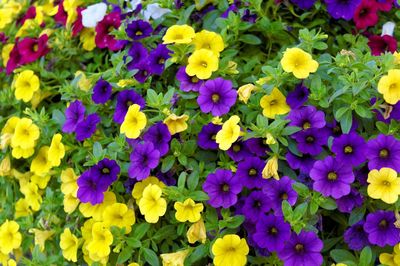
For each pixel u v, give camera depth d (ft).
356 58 1.80
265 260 1.73
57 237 1.98
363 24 2.01
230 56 1.95
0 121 2.21
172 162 1.78
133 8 2.16
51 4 2.48
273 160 1.69
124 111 1.88
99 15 2.12
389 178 1.59
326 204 1.66
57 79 2.19
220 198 1.70
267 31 2.01
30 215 2.05
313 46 1.83
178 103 1.87
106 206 1.85
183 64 1.93
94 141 1.96
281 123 1.68
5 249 2.01
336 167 1.64
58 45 2.23
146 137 1.78
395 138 1.66
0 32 2.51
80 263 1.94
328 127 1.75
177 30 1.90
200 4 2.05
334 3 2.01
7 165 2.13
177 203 1.70
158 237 1.79
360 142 1.63
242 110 1.83
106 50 2.24
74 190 1.90
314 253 1.63
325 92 1.73
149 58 1.92
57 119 2.05
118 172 1.80
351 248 1.68
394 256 1.64
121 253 1.77
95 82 2.03
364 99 1.69
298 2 2.02
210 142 1.78
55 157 1.94
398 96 1.64
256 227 1.66
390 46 1.96
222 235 1.72
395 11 2.14
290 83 1.82
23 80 2.14
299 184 1.67
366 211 1.71
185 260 1.73
